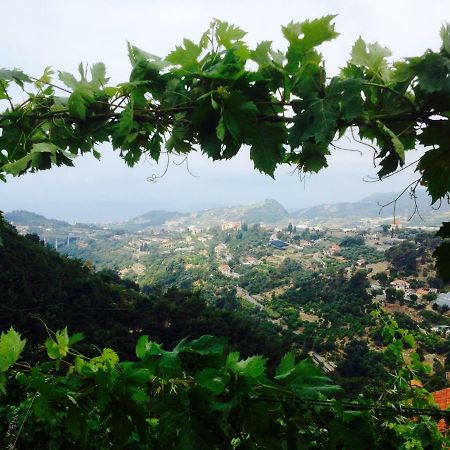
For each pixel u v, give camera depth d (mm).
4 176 1627
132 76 1546
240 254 182375
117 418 1197
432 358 45719
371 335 73250
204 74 1393
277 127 1369
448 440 2209
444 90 1232
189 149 1610
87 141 1643
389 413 1598
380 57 1326
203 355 1229
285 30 1329
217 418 1158
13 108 1611
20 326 35469
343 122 1327
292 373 1231
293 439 1177
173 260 180625
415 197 1342
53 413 1239
